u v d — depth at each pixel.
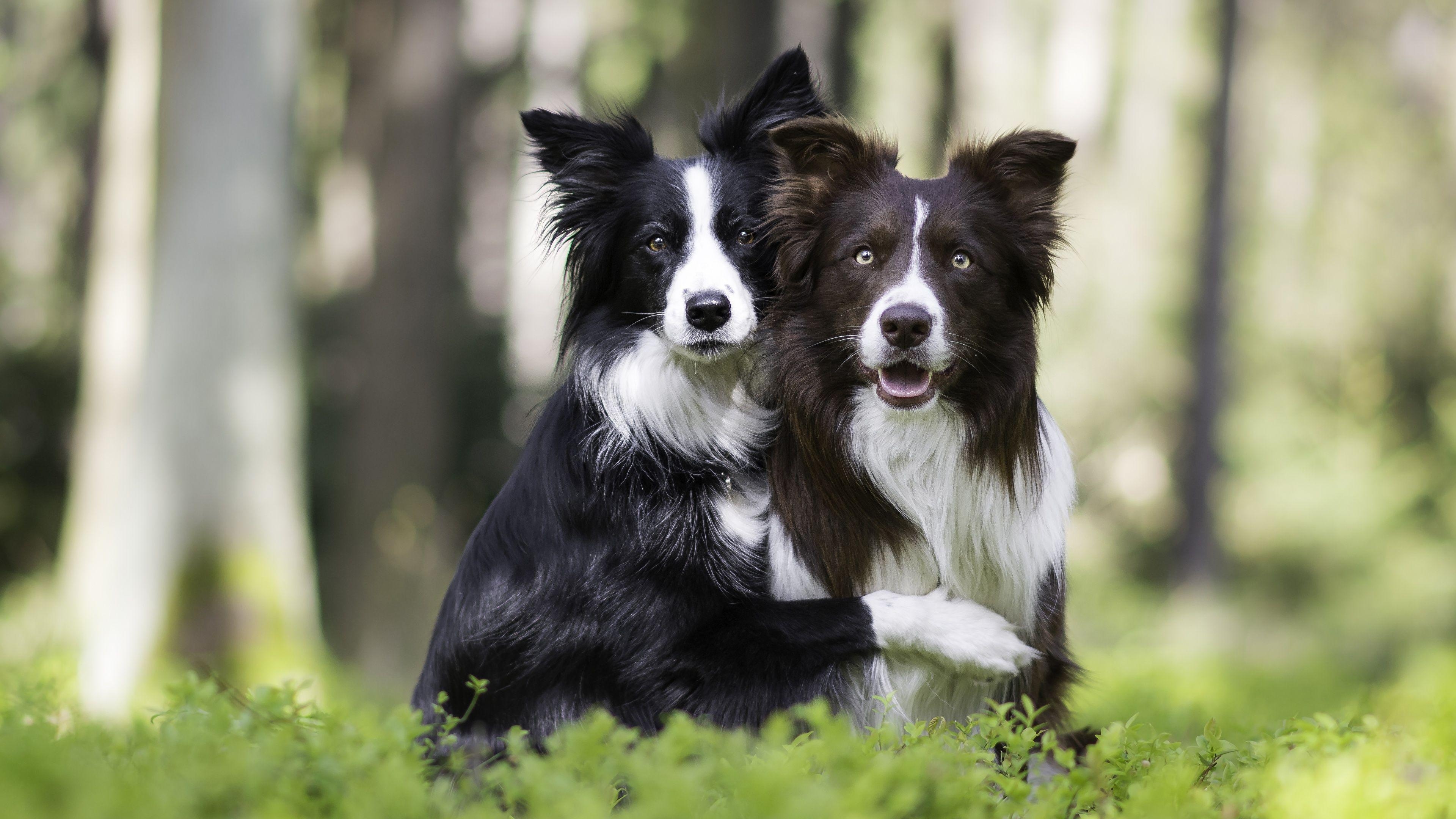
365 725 4.91
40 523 23.53
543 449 6.09
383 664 18.91
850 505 5.68
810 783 3.82
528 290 33.72
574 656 5.75
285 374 14.94
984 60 27.62
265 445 14.62
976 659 5.38
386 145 20.61
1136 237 30.56
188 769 3.97
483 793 4.27
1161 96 31.75
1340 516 28.19
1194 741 5.57
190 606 14.09
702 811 3.75
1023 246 5.75
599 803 3.66
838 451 5.67
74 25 25.88
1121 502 31.05
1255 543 29.28
